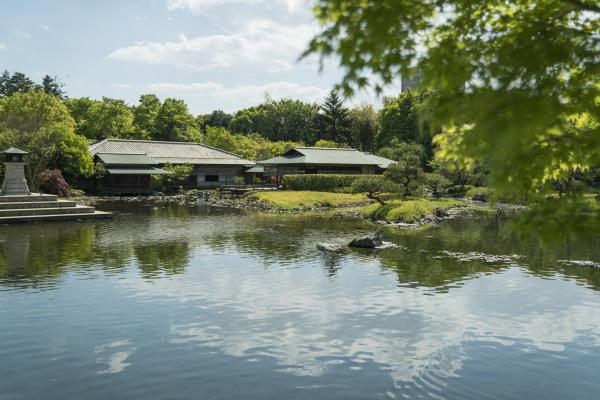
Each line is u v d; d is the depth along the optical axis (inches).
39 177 1891.0
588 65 164.6
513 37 165.3
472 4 167.5
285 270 609.3
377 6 140.3
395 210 1258.0
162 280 555.2
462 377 309.9
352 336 378.3
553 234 153.4
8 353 344.5
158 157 2450.8
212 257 698.2
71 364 326.6
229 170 2667.3
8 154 1222.9
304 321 412.8
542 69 152.7
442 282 545.3
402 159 1476.4
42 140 1865.2
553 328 396.8
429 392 290.4
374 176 2219.5
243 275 581.6
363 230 1015.6
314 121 3929.6
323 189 2122.3
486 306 454.9
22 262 653.9
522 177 177.8
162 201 1900.8
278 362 330.3
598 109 163.2
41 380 303.4
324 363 329.7
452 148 198.2
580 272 594.2
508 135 118.1
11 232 943.7
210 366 323.9
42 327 397.1
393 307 451.8
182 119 3225.9
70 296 486.6
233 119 4333.2
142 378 306.0
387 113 2960.1
